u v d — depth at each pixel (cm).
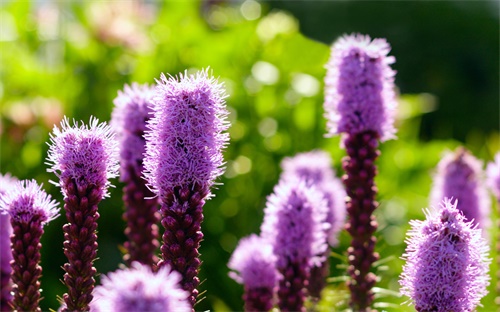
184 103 83
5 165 147
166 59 162
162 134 83
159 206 100
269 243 96
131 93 95
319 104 159
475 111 459
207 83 83
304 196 94
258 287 97
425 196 164
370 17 471
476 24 472
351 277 98
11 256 88
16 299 85
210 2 201
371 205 98
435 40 469
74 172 85
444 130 445
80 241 85
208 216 142
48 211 85
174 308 72
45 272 132
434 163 173
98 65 162
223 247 139
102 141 85
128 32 163
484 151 185
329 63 96
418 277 82
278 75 161
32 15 176
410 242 83
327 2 471
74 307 85
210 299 129
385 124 96
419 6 471
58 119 149
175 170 84
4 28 178
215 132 84
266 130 156
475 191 107
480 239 84
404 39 471
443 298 82
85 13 170
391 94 96
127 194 96
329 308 100
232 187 149
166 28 177
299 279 94
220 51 164
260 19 197
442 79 461
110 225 141
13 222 85
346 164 98
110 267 136
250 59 166
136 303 71
